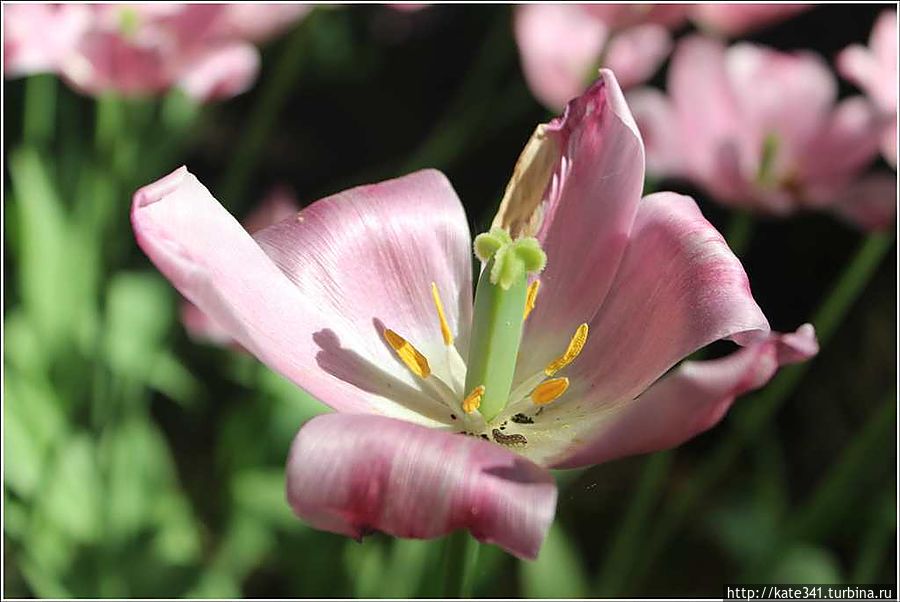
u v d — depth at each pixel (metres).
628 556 0.57
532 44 0.58
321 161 0.98
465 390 0.46
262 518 0.59
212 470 0.72
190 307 0.59
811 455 0.76
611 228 0.46
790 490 0.75
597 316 0.47
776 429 0.78
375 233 0.47
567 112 0.47
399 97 1.01
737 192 0.57
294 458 0.41
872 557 0.57
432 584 0.55
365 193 0.48
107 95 0.57
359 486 0.41
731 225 0.79
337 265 0.47
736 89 0.59
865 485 0.60
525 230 0.47
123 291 0.62
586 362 0.46
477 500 0.41
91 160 0.63
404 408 0.46
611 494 0.74
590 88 0.46
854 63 0.57
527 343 0.47
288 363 0.44
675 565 0.69
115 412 0.59
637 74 0.58
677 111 0.58
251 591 0.64
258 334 0.44
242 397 0.74
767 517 0.60
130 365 0.60
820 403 0.77
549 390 0.46
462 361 0.47
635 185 0.46
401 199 0.48
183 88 0.56
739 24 0.60
